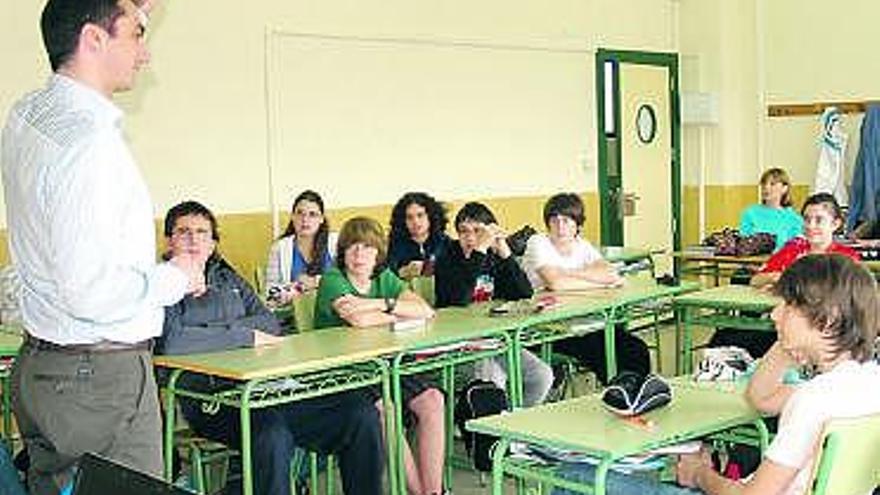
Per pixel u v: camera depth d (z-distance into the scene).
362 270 4.19
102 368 2.11
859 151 7.61
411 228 5.48
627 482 2.33
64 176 1.99
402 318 4.01
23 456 2.87
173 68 5.48
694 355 5.03
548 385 4.48
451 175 6.77
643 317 5.23
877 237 7.29
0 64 4.91
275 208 5.89
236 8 5.72
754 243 6.50
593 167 7.74
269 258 5.41
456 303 4.71
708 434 2.40
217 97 5.66
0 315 4.04
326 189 6.13
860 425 2.02
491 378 4.37
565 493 2.44
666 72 8.34
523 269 4.95
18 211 2.10
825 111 7.83
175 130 5.50
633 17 8.05
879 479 2.16
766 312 4.49
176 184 5.51
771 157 8.27
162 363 3.28
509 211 7.13
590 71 7.70
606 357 4.57
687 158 8.52
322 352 3.40
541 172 7.36
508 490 4.17
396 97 6.45
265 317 3.77
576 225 5.15
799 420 2.09
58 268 2.00
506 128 7.11
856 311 2.11
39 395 2.12
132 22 2.11
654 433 2.31
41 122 2.06
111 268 2.01
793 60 8.10
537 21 7.29
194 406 3.53
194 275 2.27
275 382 3.22
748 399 2.49
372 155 6.34
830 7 7.88
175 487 1.18
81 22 2.05
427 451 3.90
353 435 3.56
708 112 8.41
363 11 6.27
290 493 3.42
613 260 6.19
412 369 3.67
